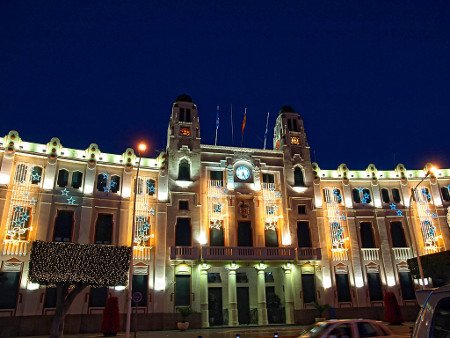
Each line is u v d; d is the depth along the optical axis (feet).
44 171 114.73
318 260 130.00
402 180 146.20
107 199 120.06
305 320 123.85
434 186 145.59
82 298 108.37
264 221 133.49
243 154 140.36
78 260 98.89
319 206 139.95
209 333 98.48
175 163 131.34
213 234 128.36
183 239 124.16
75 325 104.88
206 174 133.90
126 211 121.08
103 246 103.76
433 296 19.24
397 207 143.43
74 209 115.75
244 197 134.62
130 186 124.16
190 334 96.27
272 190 138.31
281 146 147.54
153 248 120.16
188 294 118.93
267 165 141.49
